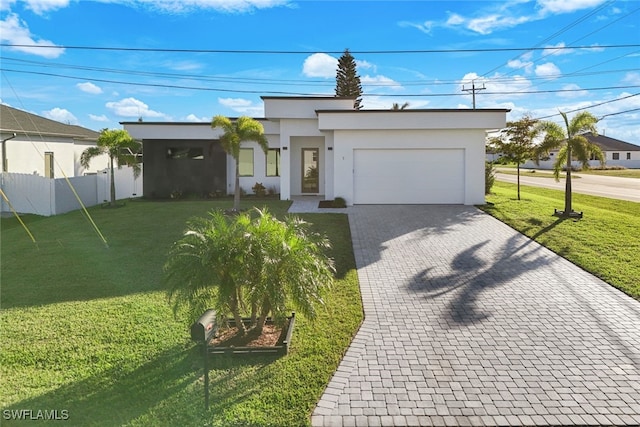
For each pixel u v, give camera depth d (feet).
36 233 40.88
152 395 13.83
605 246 32.37
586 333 18.53
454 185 53.98
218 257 15.75
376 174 54.34
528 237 36.52
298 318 20.16
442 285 25.25
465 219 44.57
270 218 18.38
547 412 13.00
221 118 50.24
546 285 24.95
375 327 19.33
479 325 19.48
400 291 24.30
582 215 44.24
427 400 13.64
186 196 68.44
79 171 83.15
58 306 21.33
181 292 16.06
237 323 17.83
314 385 14.40
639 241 33.65
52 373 15.10
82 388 14.20
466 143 53.26
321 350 16.88
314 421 12.65
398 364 15.93
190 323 16.03
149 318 19.80
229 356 16.17
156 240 36.24
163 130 67.21
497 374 15.19
